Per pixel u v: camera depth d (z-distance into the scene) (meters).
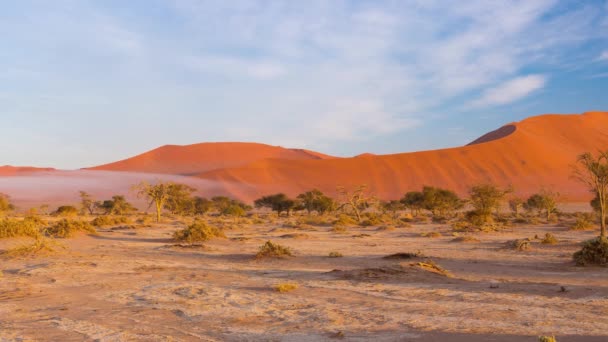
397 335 8.89
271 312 11.23
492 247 28.64
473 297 12.53
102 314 11.27
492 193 50.81
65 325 10.22
